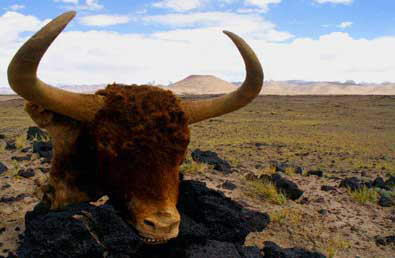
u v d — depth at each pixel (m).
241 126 9.45
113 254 1.74
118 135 1.53
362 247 2.34
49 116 1.68
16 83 1.43
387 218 2.74
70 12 1.36
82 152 1.74
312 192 3.14
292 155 5.44
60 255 1.65
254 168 4.05
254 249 2.01
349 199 3.04
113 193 1.63
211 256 1.88
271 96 25.88
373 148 6.49
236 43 1.63
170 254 1.88
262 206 2.76
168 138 1.53
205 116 1.77
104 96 1.66
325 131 8.90
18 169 3.09
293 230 2.45
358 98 22.14
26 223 2.03
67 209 1.76
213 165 3.63
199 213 2.12
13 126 7.38
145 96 1.59
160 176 1.52
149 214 1.48
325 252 2.25
